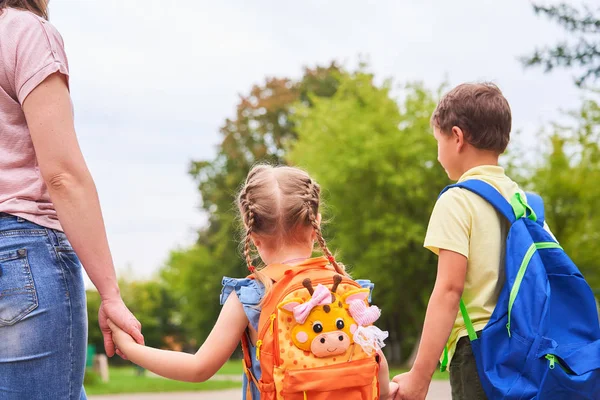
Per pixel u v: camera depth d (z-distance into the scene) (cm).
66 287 234
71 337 235
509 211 297
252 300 255
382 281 2484
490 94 319
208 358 255
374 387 245
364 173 2486
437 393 1144
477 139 316
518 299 277
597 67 1096
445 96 329
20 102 232
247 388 262
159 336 5641
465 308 297
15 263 226
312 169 2617
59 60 234
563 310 283
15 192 231
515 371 273
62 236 238
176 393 1416
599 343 270
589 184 2109
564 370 268
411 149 2386
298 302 241
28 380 227
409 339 3388
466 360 296
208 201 4244
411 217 2520
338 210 2528
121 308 246
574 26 1089
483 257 294
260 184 267
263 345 243
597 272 2175
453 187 308
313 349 238
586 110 1969
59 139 230
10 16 237
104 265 239
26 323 225
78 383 239
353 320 244
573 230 2195
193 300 4353
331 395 235
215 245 4319
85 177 234
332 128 2617
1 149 234
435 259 2488
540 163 2234
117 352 255
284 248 265
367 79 2778
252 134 3950
